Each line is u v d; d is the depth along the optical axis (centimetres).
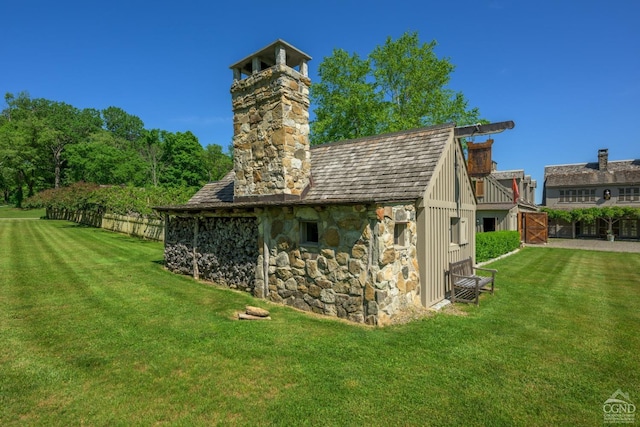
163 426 308
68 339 493
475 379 399
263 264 755
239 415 325
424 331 554
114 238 1862
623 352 479
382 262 574
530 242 2386
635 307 709
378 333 539
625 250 1878
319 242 656
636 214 2559
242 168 905
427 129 856
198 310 649
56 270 987
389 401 352
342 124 2486
